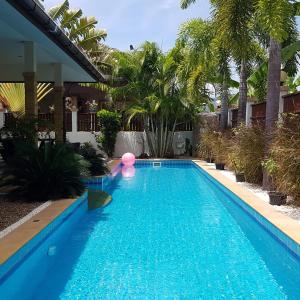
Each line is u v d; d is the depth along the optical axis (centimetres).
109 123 1891
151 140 1964
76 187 768
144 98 1862
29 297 389
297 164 680
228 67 1533
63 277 443
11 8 620
